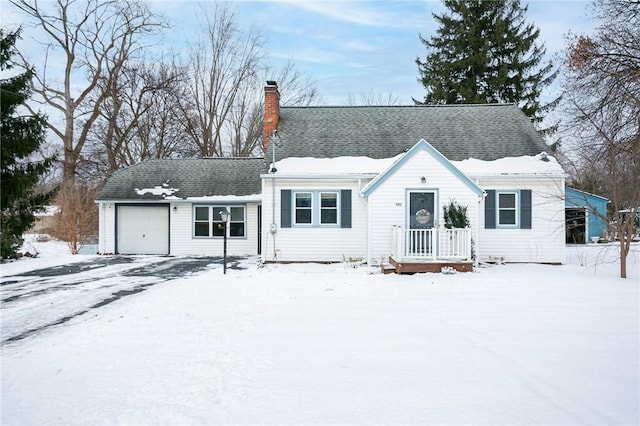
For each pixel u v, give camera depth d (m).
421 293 10.76
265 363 5.75
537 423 4.04
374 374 5.29
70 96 31.39
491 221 17.14
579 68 17.67
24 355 6.39
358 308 9.09
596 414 4.22
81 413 4.43
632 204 13.86
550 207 17.14
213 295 10.62
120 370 5.63
